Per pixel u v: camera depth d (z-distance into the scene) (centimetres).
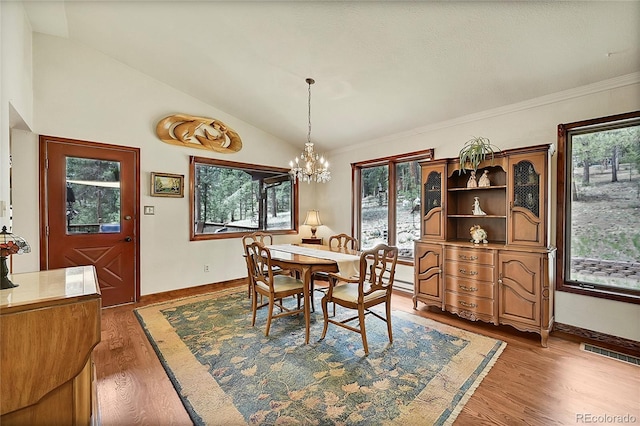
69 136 324
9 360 116
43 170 309
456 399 181
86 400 146
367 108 370
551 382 199
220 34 285
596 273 271
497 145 328
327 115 407
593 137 273
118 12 272
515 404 177
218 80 368
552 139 289
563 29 210
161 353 237
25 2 257
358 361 225
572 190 284
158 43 314
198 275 423
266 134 496
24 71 270
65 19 285
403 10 219
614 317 254
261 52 299
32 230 304
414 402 178
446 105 334
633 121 251
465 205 353
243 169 477
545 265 255
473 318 298
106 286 349
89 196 338
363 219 490
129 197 365
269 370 213
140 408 173
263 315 323
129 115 364
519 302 269
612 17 194
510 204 288
